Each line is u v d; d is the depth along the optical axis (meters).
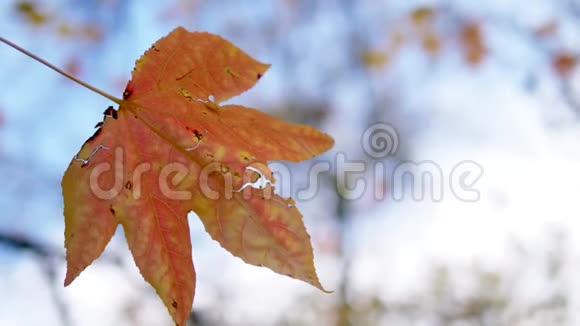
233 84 0.59
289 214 0.58
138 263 0.57
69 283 0.56
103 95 0.58
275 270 0.57
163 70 0.59
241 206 0.58
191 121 0.59
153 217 0.58
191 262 0.58
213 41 0.59
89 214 0.57
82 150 0.57
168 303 0.57
